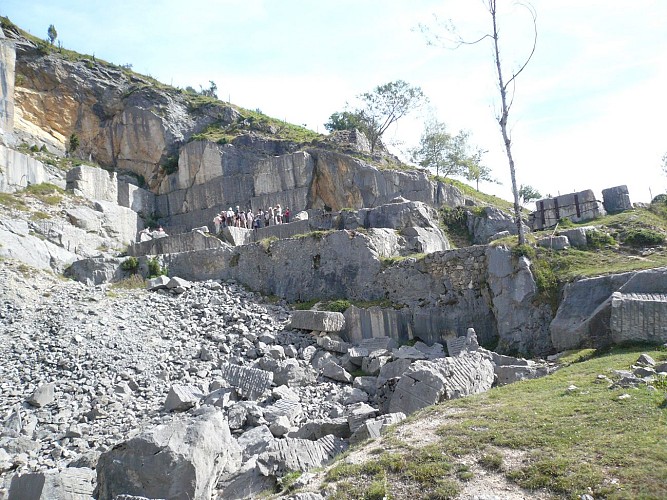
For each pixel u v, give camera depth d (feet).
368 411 42.98
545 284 62.75
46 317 68.74
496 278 65.26
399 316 70.08
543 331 61.00
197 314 75.72
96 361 59.93
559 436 28.53
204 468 31.94
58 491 32.48
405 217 92.94
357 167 121.70
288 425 44.83
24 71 147.84
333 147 131.44
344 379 58.44
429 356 60.64
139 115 152.46
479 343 67.36
